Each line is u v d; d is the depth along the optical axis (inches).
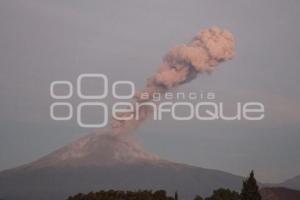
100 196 4633.4
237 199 5447.8
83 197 4682.6
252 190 4938.5
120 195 4690.0
